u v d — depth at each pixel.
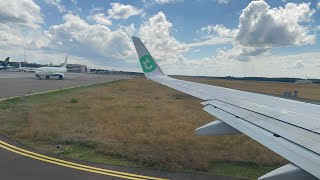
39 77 78.81
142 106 26.75
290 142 4.82
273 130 5.57
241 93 11.23
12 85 50.06
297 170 4.45
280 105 8.31
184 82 14.16
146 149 11.84
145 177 9.03
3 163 10.06
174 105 28.17
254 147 12.75
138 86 61.22
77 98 32.66
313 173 3.62
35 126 15.91
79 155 11.20
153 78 14.74
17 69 146.75
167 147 12.41
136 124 17.66
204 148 12.53
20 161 10.31
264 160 10.73
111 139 13.61
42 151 11.58
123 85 63.19
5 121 17.69
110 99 32.59
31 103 27.09
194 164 10.08
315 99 36.31
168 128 16.55
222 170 9.84
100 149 11.77
